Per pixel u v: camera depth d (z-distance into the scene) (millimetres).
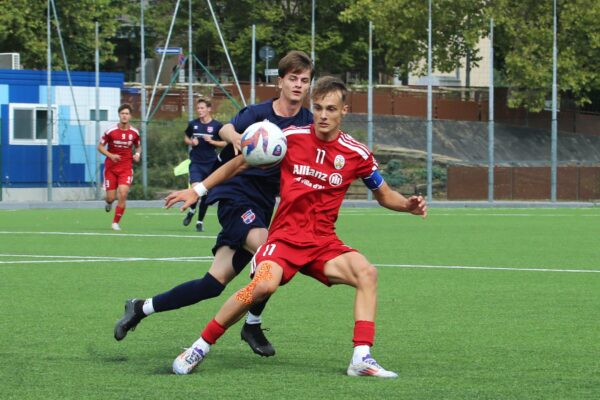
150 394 14727
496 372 16500
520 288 28109
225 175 16688
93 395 14672
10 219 57750
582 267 33688
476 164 95125
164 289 27547
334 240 16484
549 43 96875
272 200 17984
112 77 83312
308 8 131750
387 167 90062
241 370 16641
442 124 106000
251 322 17766
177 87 108438
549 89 99438
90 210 68500
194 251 38688
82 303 24828
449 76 141500
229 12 133375
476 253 38562
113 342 19406
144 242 42625
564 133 109000
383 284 28953
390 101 107938
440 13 100625
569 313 23484
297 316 22828
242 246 17531
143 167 79125
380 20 102438
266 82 125875
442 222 57656
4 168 77938
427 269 32969
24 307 24141
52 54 103062
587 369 16797
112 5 131375
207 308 23875
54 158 80000
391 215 64750
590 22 96438
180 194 16625
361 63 135750
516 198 85438
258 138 16219
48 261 34844
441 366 17047
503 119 110250
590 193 84875
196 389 15062
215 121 48750
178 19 132125
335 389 15070
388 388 15164
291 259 16203
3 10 98750
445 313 23453
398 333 20625
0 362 17297
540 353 18328
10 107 78312
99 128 79250
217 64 134625
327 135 16328
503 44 102375
